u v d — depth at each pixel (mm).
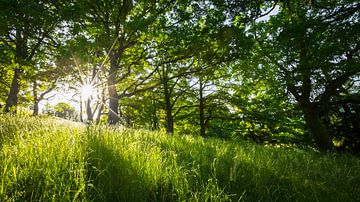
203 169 3566
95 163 2877
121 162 2910
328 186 3367
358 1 8633
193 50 15633
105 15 16828
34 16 11406
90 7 15336
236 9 7422
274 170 3967
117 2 16203
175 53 16172
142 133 5961
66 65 14602
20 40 16750
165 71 24578
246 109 26812
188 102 30453
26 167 2430
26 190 2182
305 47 10742
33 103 24000
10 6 10891
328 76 12391
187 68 18391
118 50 17125
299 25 9453
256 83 17766
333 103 15688
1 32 12398
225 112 29547
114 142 3707
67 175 2432
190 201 2344
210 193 2438
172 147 5012
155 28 16328
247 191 3062
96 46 13703
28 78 16516
